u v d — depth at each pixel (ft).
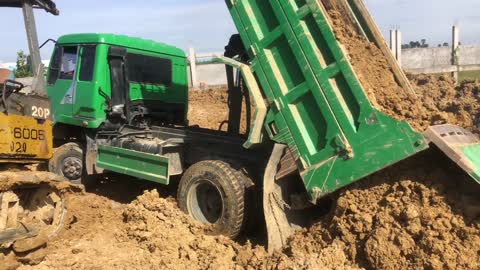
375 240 15.17
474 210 14.46
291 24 18.21
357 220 16.10
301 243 17.24
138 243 20.21
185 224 20.72
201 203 21.61
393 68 17.70
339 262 15.57
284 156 18.66
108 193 28.30
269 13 19.12
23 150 18.58
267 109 19.33
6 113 17.92
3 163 18.54
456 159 14.79
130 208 21.65
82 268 17.84
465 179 15.20
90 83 26.81
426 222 14.82
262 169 20.81
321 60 17.67
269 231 18.03
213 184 20.57
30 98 19.17
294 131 18.42
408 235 14.85
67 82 27.99
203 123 45.68
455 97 28.89
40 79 20.99
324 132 17.76
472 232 14.19
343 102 17.16
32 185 18.79
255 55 19.34
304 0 18.01
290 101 18.51
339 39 17.38
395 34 44.91
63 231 20.59
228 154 22.43
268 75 19.03
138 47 28.45
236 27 19.84
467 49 44.78
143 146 24.20
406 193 15.69
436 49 46.06
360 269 15.28
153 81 29.35
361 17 18.01
